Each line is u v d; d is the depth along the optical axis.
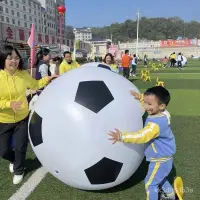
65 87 2.86
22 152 3.46
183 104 8.44
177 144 4.82
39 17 101.38
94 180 2.87
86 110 2.69
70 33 100.31
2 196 3.21
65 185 3.41
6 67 3.28
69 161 2.77
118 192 3.23
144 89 11.86
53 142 2.77
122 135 2.60
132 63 19.31
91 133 2.66
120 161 2.82
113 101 2.78
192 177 3.60
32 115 3.01
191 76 17.98
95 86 2.82
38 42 25.56
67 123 2.69
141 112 2.96
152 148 2.71
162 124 2.59
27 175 3.73
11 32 21.33
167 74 19.92
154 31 128.00
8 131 3.43
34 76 8.39
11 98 3.33
